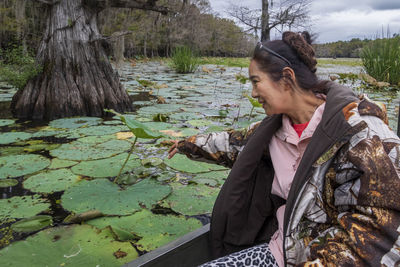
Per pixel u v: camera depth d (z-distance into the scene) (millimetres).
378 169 768
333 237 825
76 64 4484
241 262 1050
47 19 4523
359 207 786
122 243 1639
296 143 1081
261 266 1062
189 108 5293
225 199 1240
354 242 760
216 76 11242
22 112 4391
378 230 749
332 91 960
